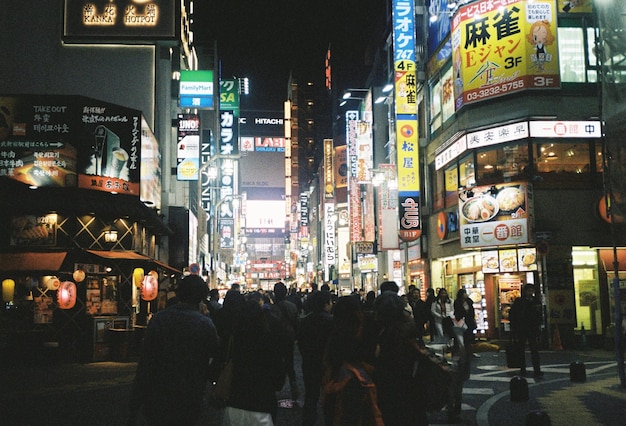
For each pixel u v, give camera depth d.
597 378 14.47
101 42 32.47
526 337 15.03
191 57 49.38
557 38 24.84
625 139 13.32
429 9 33.56
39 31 32.22
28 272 19.94
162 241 34.81
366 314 6.00
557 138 24.58
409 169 32.19
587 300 24.23
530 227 23.69
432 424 9.66
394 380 5.88
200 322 5.42
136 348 20.55
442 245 31.20
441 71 31.28
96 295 22.30
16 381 14.93
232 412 5.25
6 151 23.06
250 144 145.00
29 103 23.52
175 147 38.03
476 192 25.12
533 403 11.15
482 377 15.03
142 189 26.45
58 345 19.20
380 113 43.66
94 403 11.69
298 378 15.86
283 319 8.63
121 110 24.77
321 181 81.81
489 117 25.81
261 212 143.12
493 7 25.73
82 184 23.44
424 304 19.17
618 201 13.24
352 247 50.53
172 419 5.18
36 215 22.17
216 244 55.75
